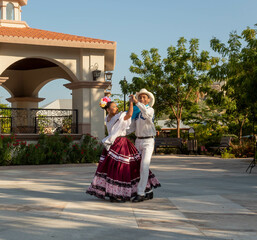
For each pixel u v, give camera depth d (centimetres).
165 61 2167
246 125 2052
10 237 347
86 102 1366
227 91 1614
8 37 1255
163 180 785
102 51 1387
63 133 1377
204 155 1767
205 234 357
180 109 2180
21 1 1628
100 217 430
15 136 1233
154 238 343
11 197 572
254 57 1166
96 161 1282
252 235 354
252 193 606
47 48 1339
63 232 364
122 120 546
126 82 2102
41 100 1789
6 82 1750
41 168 1120
